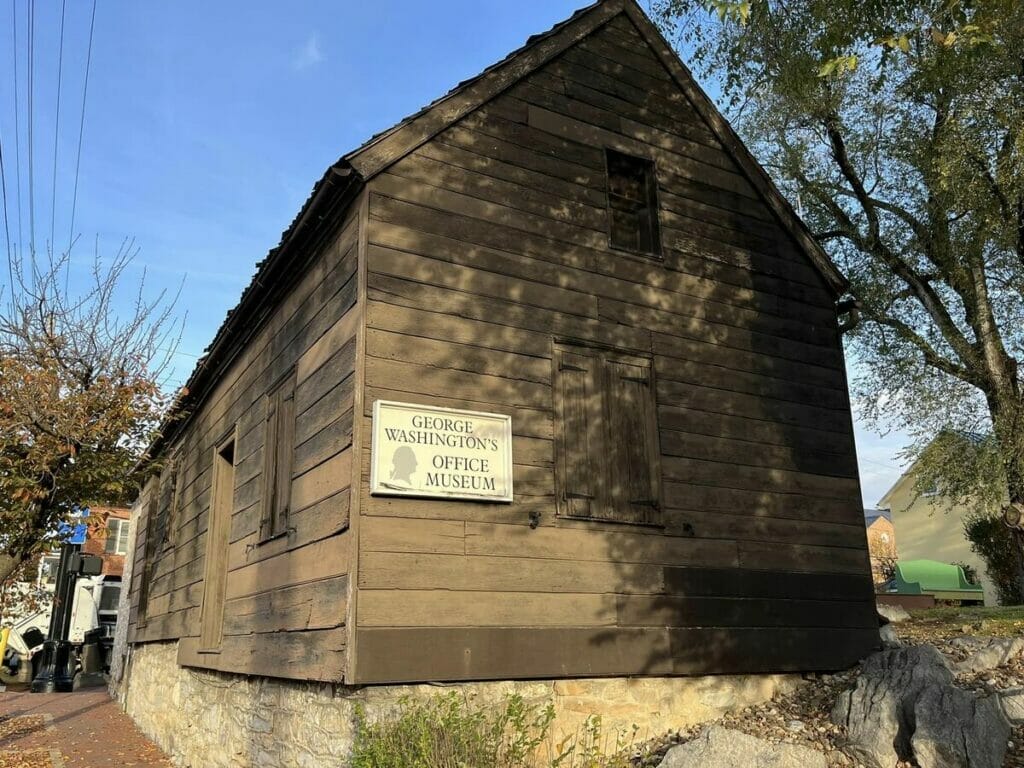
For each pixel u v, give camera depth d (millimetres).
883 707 5898
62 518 9523
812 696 7215
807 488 8219
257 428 8516
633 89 8430
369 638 5480
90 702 16891
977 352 11969
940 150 10430
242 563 8266
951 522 29469
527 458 6566
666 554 7078
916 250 12586
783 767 5270
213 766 8531
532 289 7047
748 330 8391
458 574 5965
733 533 7551
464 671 5785
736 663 7156
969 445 12047
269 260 7742
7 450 8820
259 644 7234
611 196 8086
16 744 11141
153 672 12555
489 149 7184
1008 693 6254
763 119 13445
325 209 6816
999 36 8883
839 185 13672
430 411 6152
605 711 6430
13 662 22344
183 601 10766
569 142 7742
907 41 6172
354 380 6000
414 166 6688
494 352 6660
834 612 7953
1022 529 10906
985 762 5258
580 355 7184
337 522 5895
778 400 8344
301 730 6207
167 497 13391
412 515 5902
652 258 7930
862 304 12930
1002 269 11812
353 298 6273
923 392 12820
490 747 5246
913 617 11641
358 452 5797
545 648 6176
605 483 6930
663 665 6727
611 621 6574
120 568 27906
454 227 6754
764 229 8938
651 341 7660
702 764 5422
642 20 8641
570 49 8078
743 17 6035
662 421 7480
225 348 9938
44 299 9695
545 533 6457
